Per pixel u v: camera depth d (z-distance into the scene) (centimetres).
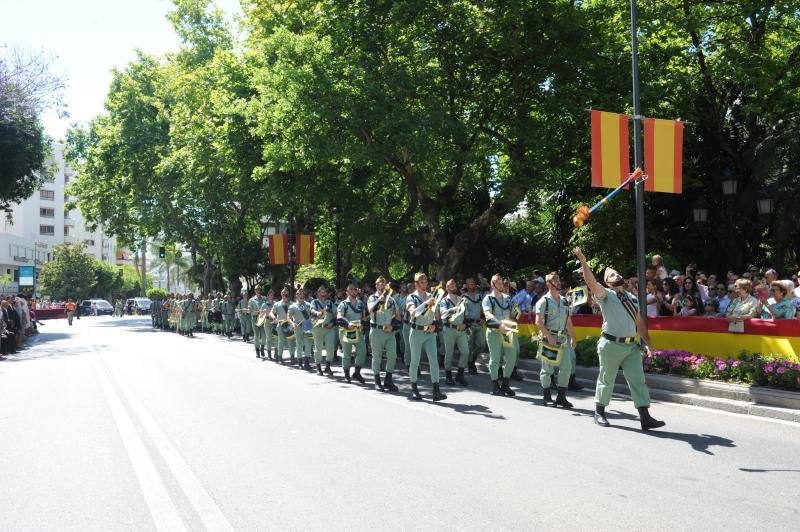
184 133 2981
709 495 495
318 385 1120
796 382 806
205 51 3328
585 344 1170
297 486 523
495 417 809
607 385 752
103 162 3762
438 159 1645
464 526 432
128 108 3641
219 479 545
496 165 2233
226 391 1043
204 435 710
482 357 1411
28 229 9375
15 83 2375
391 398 970
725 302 1185
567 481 533
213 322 2745
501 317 997
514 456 614
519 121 1739
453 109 1811
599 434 707
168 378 1213
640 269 1060
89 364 1488
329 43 1675
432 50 1781
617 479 538
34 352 1902
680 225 2156
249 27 2319
